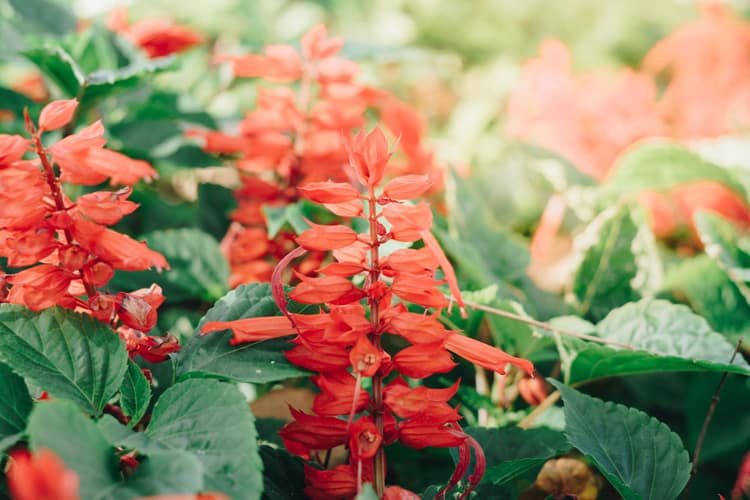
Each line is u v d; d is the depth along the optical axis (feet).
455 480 1.64
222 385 1.59
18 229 1.57
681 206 2.84
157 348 1.71
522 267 2.48
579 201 2.75
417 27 5.01
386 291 1.61
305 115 2.28
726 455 2.33
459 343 1.63
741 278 2.35
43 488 1.23
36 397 1.70
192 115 2.68
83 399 1.62
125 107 2.69
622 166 2.72
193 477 1.43
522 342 2.15
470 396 2.09
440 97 4.46
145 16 3.80
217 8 4.07
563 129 3.02
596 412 1.84
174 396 1.59
